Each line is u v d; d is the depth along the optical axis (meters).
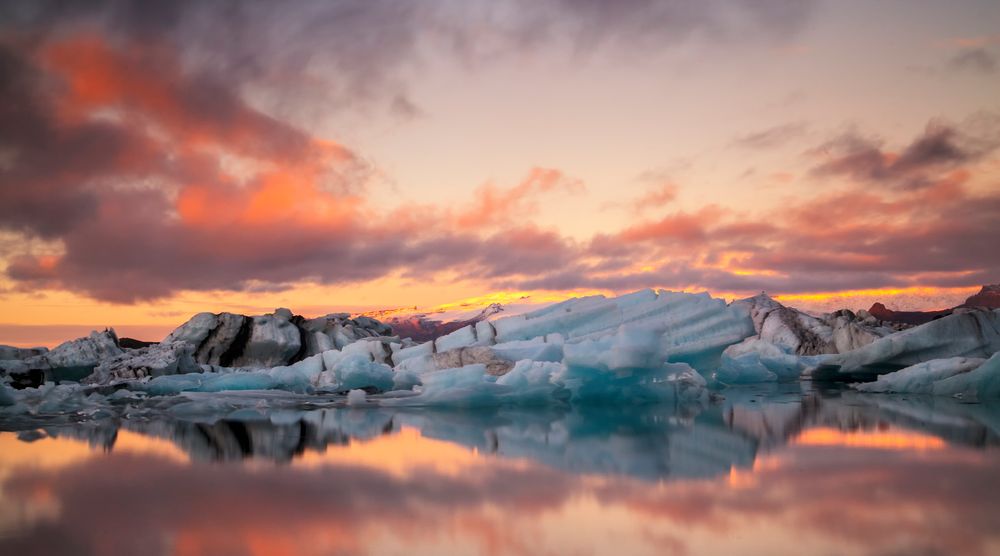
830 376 27.36
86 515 6.53
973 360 19.48
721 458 9.31
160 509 6.74
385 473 8.47
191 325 25.33
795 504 6.75
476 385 17.50
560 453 9.93
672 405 17.39
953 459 9.07
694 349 21.03
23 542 5.75
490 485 7.73
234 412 16.33
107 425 13.62
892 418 13.60
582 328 23.77
